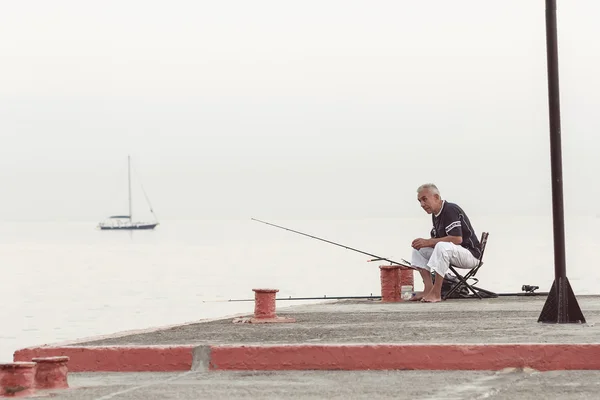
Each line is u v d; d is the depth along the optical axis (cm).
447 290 1834
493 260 9538
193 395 890
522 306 1591
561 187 1279
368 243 16538
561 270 1280
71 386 956
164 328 1338
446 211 1728
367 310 1583
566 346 1009
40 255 14712
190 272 9156
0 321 4969
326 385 934
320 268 9469
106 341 1175
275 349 1050
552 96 1280
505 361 1014
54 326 4697
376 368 1030
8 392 891
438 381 944
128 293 6800
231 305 5684
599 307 1585
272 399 862
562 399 835
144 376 1030
